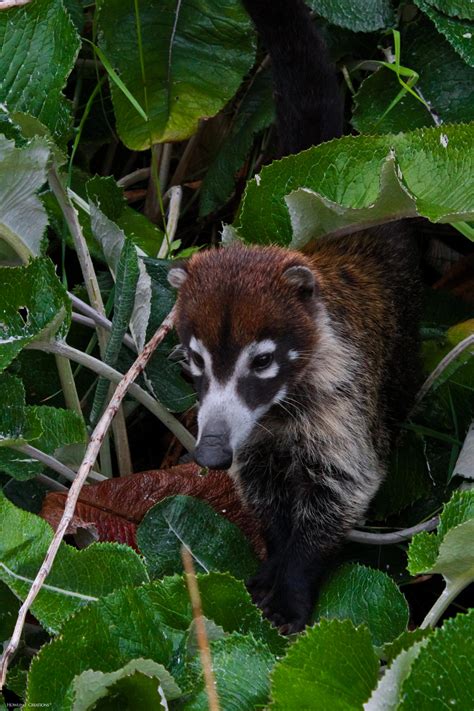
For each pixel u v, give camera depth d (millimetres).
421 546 4703
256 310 5527
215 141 8273
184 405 6328
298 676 4152
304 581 5840
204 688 4422
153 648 4609
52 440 5750
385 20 7176
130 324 6277
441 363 6359
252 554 5801
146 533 5551
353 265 6363
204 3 7332
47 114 6453
